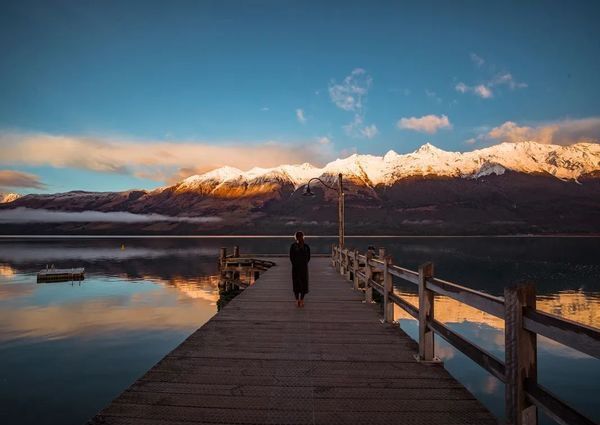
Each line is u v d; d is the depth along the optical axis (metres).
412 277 6.29
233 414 4.04
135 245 135.50
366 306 10.20
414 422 3.89
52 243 157.62
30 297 28.95
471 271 47.50
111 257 73.69
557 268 51.19
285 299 11.34
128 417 3.95
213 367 5.42
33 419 9.66
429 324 5.54
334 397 4.47
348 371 5.30
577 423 2.52
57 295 29.92
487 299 3.70
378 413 4.09
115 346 16.03
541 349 14.98
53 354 14.86
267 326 7.93
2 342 16.64
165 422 3.85
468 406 4.25
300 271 10.18
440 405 4.27
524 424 3.12
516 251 91.81
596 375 12.45
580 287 34.47
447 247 111.69
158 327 19.50
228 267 27.52
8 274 45.25
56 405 10.44
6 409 10.16
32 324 20.12
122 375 12.65
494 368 3.60
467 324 18.73
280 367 5.45
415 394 4.55
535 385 2.99
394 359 5.81
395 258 67.50
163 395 4.47
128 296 29.45
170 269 50.66
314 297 11.67
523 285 3.16
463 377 12.17
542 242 164.38
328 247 107.31
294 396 4.49
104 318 21.67
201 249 104.06
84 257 73.62
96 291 31.92
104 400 10.77
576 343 2.52
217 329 7.67
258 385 4.79
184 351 6.19
